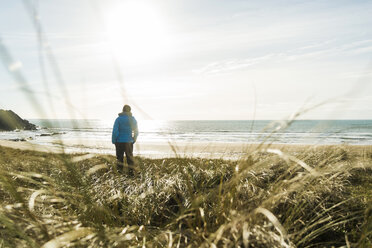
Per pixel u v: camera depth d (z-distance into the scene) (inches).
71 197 105.8
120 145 278.1
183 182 151.2
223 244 83.0
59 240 74.6
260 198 107.0
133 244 94.6
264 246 82.0
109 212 112.9
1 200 111.6
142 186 151.5
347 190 169.8
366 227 94.6
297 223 115.8
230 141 1307.8
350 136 1583.4
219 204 96.5
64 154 75.6
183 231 102.5
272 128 77.0
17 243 80.4
